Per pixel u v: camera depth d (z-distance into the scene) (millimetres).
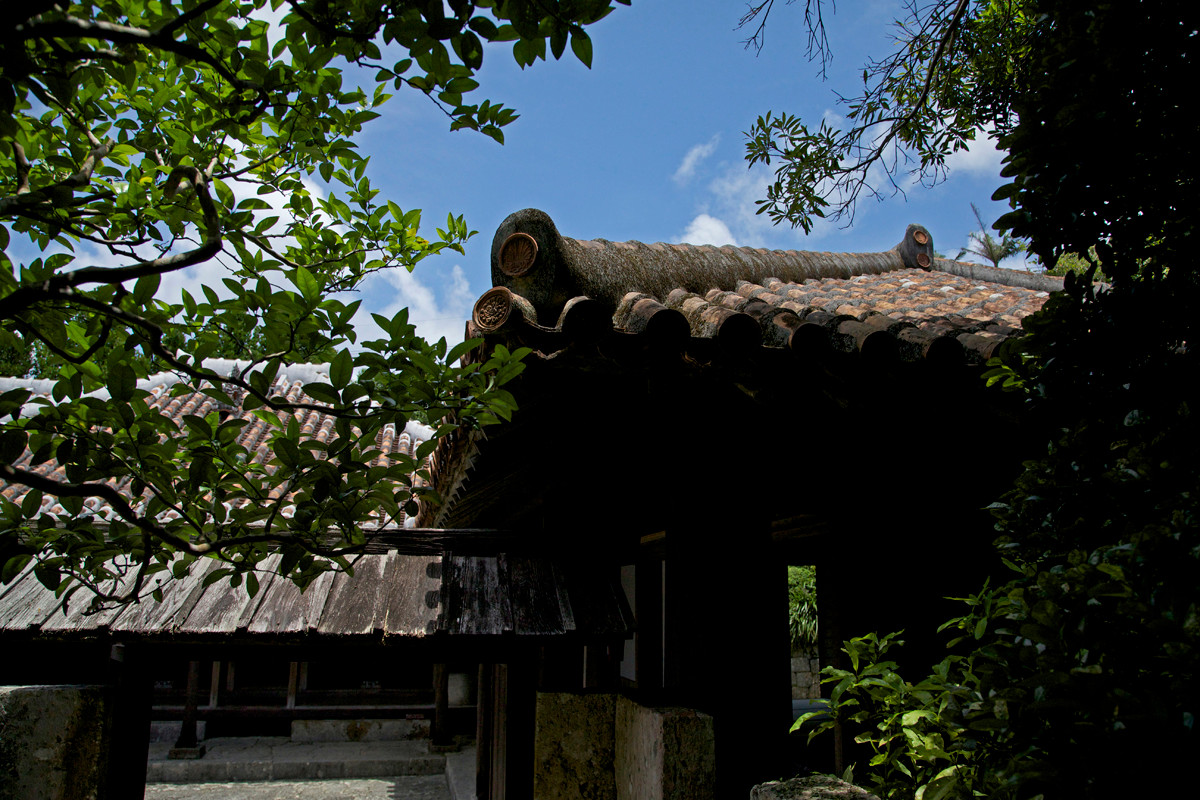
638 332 2270
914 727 2219
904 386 2543
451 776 9500
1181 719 1217
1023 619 1548
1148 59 1659
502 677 5078
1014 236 1911
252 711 11438
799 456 3098
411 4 1403
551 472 3113
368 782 10102
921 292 4719
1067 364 1722
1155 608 1278
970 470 3385
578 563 3305
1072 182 1743
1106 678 1312
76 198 1820
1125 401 1615
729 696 2771
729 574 2879
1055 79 1797
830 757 4395
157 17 1794
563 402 2711
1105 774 1310
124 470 1773
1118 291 1670
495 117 1763
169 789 9680
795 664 12070
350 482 1889
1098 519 1562
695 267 3895
